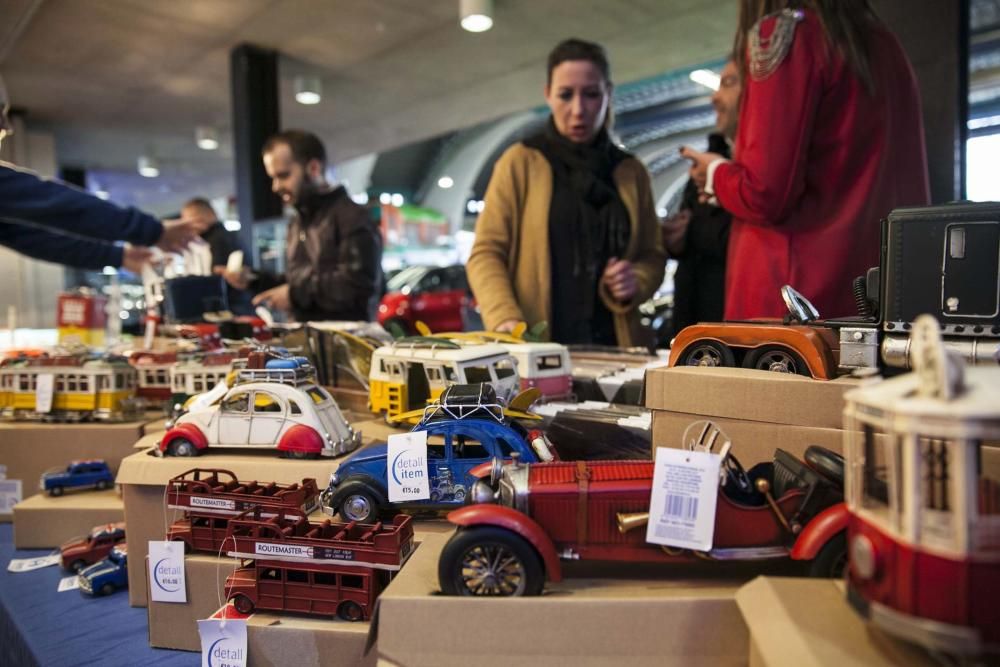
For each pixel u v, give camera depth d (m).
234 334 3.09
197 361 2.50
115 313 4.48
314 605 1.41
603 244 3.04
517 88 7.55
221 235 4.76
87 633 1.65
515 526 1.16
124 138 9.38
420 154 12.66
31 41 5.86
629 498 1.22
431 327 8.39
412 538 1.48
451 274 9.40
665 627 1.11
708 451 1.32
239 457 1.81
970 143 3.21
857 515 0.94
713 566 1.27
